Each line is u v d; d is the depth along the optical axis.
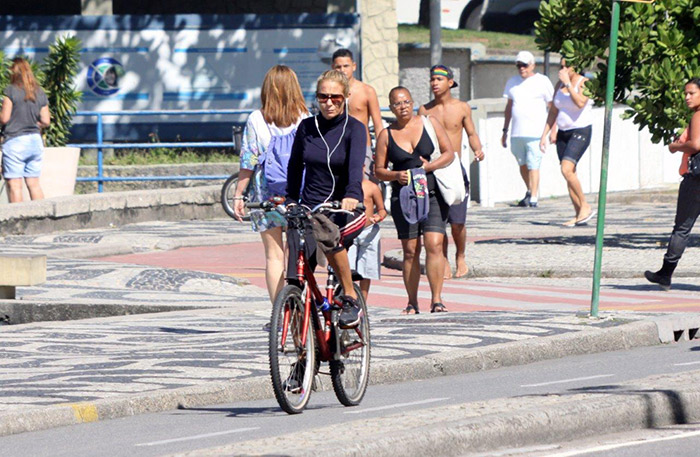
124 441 23.72
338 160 26.95
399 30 121.00
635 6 53.56
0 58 68.81
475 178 79.75
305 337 25.91
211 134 85.00
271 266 34.03
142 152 84.25
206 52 85.00
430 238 40.09
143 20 84.69
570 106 65.50
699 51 52.88
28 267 42.06
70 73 73.50
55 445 23.50
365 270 36.97
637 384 27.14
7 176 64.38
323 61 85.25
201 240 61.59
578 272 50.62
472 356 32.03
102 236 61.38
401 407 26.80
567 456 22.41
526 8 122.69
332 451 20.70
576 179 65.94
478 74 96.50
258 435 23.84
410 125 39.31
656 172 92.81
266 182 33.72
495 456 22.36
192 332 36.16
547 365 32.72
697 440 23.89
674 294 45.56
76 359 31.33
